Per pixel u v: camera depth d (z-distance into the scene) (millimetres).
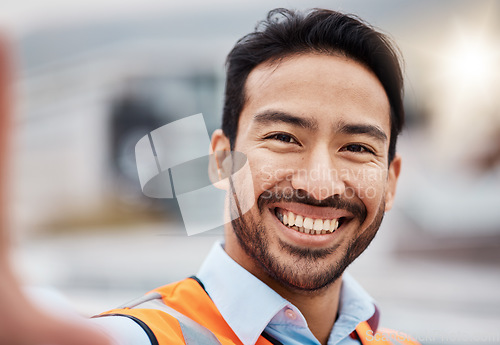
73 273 3221
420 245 4422
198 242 3762
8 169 364
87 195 3500
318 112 1011
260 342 1039
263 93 1052
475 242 4387
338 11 1128
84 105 3881
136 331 887
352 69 1062
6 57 345
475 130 4492
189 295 1087
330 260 1030
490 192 4574
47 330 411
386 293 3637
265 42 1081
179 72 4180
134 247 3461
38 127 3682
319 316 1127
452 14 4102
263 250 1029
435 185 4633
